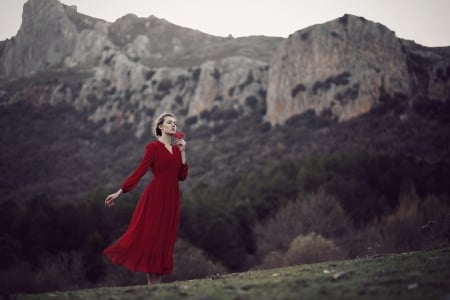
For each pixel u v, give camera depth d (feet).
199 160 317.63
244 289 16.21
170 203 21.86
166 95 422.82
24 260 137.08
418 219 139.03
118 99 431.02
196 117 396.57
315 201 161.79
